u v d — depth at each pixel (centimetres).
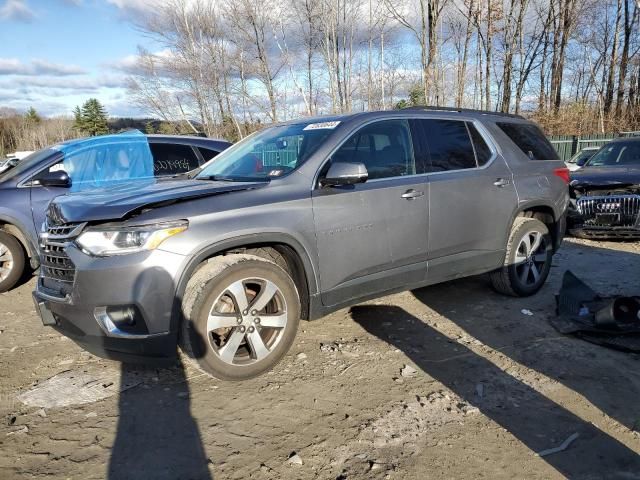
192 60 2259
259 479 239
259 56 2248
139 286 284
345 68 2198
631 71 3094
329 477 240
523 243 485
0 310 502
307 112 2289
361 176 339
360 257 367
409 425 282
